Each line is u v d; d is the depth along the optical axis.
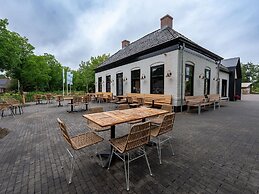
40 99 14.73
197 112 8.49
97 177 2.41
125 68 12.66
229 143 3.82
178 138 4.20
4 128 5.43
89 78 31.27
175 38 8.16
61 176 2.46
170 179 2.32
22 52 23.52
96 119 2.91
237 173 2.48
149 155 3.16
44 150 3.49
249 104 12.80
